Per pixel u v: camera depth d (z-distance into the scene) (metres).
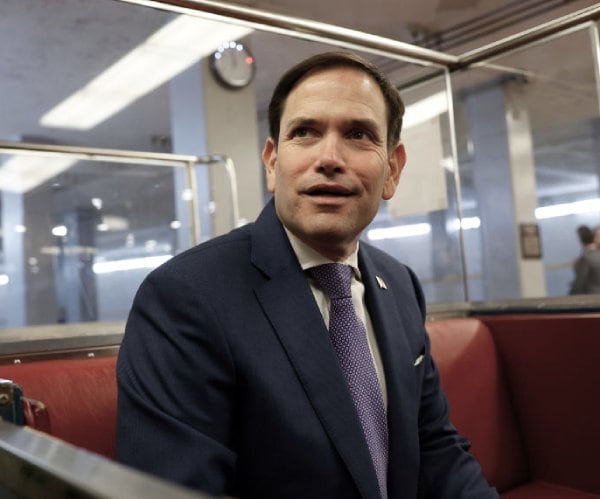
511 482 1.90
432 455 1.28
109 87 7.06
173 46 5.69
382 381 1.16
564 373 1.84
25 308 10.80
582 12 1.83
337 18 5.51
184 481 0.90
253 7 1.66
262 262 1.11
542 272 7.55
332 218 1.07
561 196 14.73
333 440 1.01
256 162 6.04
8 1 4.94
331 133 1.08
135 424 0.96
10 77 6.71
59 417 1.20
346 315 1.13
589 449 1.80
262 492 1.03
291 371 1.03
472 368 1.90
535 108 7.84
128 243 12.99
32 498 0.50
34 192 10.99
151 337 1.02
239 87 5.82
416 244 7.78
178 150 6.23
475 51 2.14
